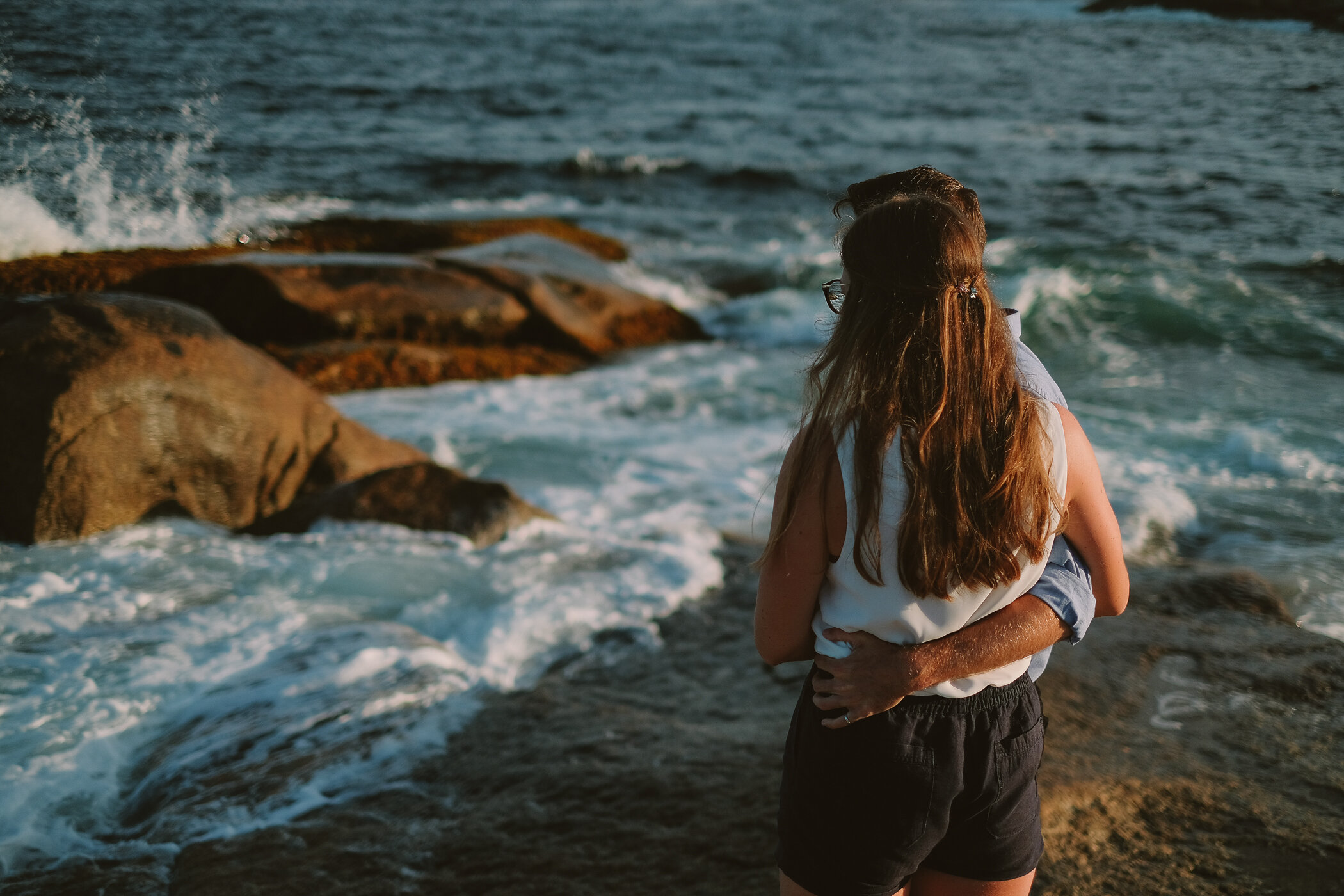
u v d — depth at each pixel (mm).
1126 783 3125
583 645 4246
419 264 9852
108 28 16812
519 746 3406
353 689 3678
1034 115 21391
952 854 1613
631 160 17578
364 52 25203
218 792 3070
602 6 46094
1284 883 2648
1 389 4859
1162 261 11633
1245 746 3375
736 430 7863
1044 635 1519
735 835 2910
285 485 5609
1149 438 7375
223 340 5527
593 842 2879
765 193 16609
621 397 8648
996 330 1430
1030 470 1412
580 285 10562
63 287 8688
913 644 1507
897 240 1419
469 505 5277
